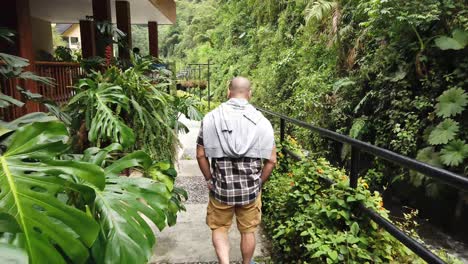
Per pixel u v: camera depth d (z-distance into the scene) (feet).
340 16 18.37
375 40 15.99
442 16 12.42
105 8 17.01
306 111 20.06
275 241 8.29
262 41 33.19
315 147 19.30
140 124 9.75
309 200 7.79
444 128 11.68
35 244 2.90
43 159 3.55
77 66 17.44
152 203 4.29
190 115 13.16
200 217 10.14
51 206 3.12
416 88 13.50
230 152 6.07
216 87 45.24
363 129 15.21
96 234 3.15
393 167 14.29
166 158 10.51
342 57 18.58
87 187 3.41
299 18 26.21
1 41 12.78
